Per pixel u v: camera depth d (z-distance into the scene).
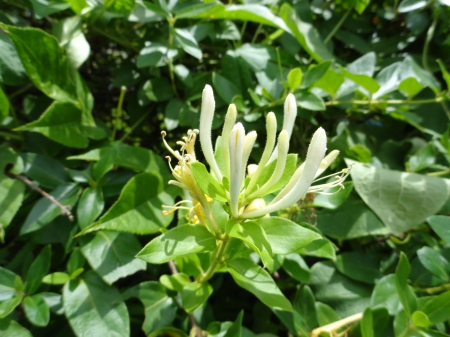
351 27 0.39
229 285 0.26
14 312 0.19
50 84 0.23
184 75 0.27
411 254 0.25
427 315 0.18
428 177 0.24
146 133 0.34
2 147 0.22
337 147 0.29
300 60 0.34
